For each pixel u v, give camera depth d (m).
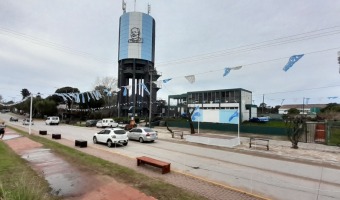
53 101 76.06
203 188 8.75
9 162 11.48
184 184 9.16
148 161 11.52
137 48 53.22
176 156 15.66
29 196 5.46
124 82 54.50
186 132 34.19
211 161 14.30
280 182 10.09
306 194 8.64
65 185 8.30
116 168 10.73
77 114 67.94
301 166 13.62
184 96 54.22
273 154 17.62
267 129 30.48
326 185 9.86
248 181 10.10
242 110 43.91
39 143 19.47
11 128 38.66
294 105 104.19
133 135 23.92
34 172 9.86
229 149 19.72
